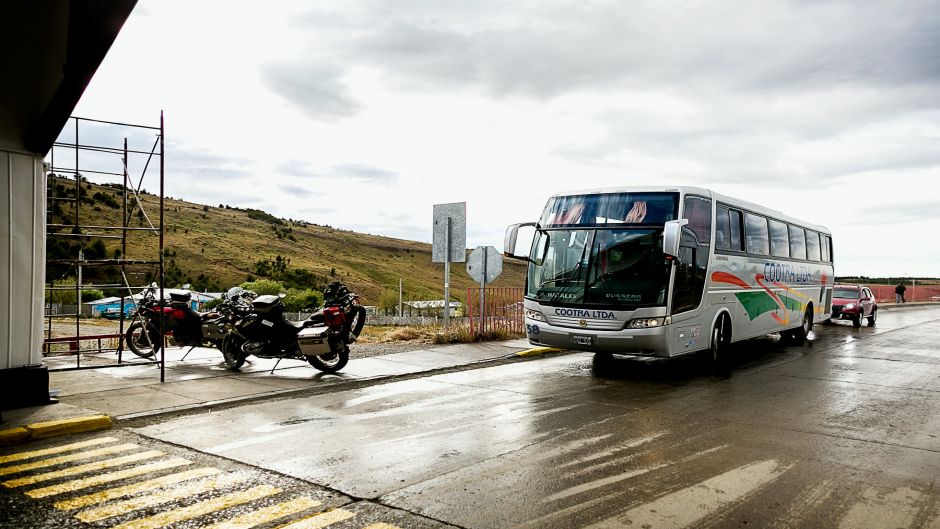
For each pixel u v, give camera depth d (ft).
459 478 18.16
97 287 36.24
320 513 15.44
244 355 37.17
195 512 15.49
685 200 37.88
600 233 38.04
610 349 36.83
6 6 18.34
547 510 15.67
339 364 36.09
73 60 20.36
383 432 23.54
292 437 22.79
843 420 26.18
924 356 49.11
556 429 24.17
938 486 17.79
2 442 21.74
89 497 16.55
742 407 28.63
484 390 32.48
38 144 26.30
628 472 18.76
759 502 16.34
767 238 51.52
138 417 25.66
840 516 15.44
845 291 85.97
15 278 26.13
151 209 352.28
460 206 52.80
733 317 44.68
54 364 38.50
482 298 54.85
